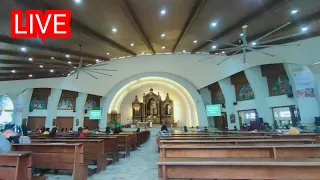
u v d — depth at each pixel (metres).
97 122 18.42
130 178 3.88
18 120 15.91
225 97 14.15
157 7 7.34
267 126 10.70
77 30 8.37
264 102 11.88
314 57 9.11
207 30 9.37
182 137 5.80
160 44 11.75
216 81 14.50
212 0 6.80
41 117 16.94
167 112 19.55
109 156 6.05
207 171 2.23
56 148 3.53
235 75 13.97
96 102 18.81
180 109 19.89
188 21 8.49
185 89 16.28
